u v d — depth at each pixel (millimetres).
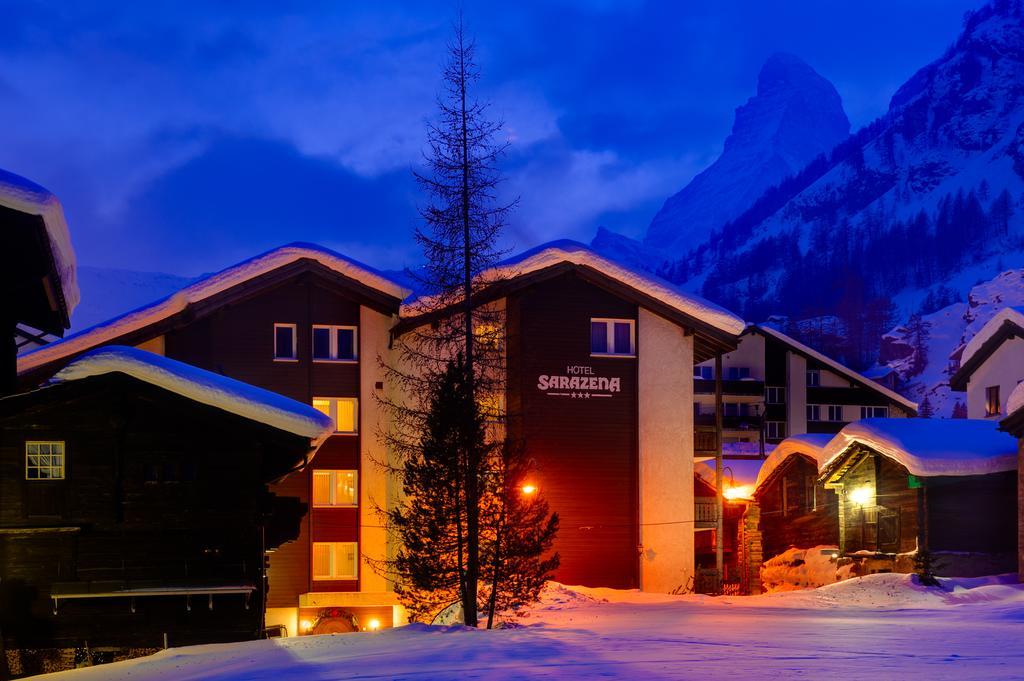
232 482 26469
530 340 41531
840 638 19281
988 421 40719
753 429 87375
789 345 93188
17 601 25281
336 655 18781
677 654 16891
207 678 16453
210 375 27078
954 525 36969
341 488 42719
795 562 47594
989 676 13609
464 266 31234
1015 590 29641
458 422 26922
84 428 26000
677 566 41875
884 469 40906
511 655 17328
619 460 41938
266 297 42844
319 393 42906
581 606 33031
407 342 41812
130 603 25609
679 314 42625
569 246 41719
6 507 25484
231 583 25859
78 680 17797
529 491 38969
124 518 25906
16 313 28156
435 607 29469
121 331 41188
